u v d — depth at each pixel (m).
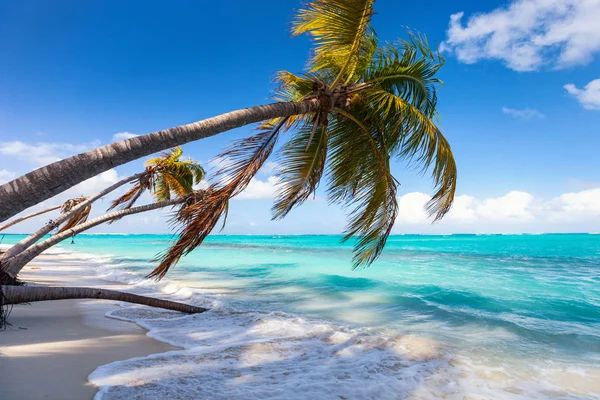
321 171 7.56
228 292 11.95
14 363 4.64
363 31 6.05
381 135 7.32
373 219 7.38
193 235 5.22
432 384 4.32
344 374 4.55
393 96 6.39
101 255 33.91
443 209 6.98
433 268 19.42
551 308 8.86
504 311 8.58
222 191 5.58
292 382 4.22
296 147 7.53
